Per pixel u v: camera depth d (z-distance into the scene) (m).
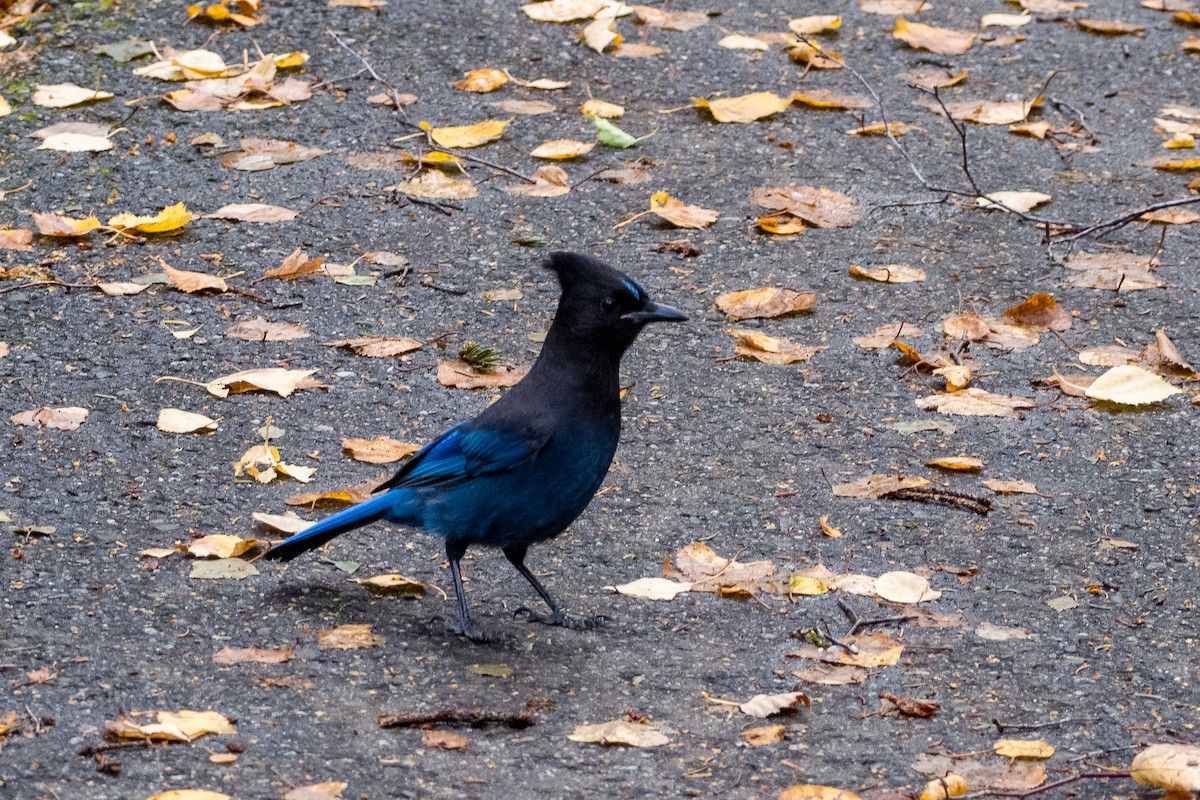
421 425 10.79
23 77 15.99
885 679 7.98
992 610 8.73
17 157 14.50
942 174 15.04
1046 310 12.48
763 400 11.32
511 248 13.48
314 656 7.95
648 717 7.51
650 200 14.38
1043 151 15.59
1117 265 13.39
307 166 14.66
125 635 8.02
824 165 15.18
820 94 16.53
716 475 10.31
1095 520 9.75
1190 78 17.23
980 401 11.23
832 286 13.05
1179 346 12.08
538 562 9.32
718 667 8.08
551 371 8.34
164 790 6.57
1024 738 7.42
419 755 7.03
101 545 9.03
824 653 8.20
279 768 6.82
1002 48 17.80
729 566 9.12
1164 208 14.14
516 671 7.95
